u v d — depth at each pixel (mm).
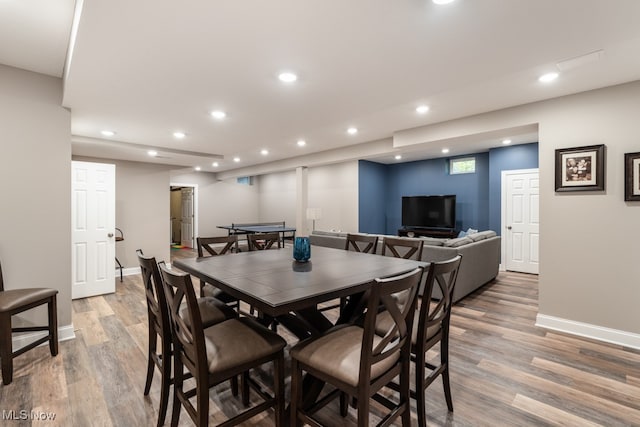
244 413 1443
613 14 1661
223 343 1485
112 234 4387
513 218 5848
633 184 2648
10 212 2613
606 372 2271
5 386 2078
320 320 2055
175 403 1583
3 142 2592
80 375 2219
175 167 6465
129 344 2734
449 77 2451
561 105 2988
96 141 4461
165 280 1499
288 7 1573
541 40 1924
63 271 2846
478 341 2791
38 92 2752
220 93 2748
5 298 2213
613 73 2486
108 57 2080
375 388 1313
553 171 3041
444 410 1857
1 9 1868
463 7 1589
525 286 4727
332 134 4473
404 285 1290
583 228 2898
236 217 9883
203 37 1851
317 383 1673
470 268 4074
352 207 7539
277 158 6711
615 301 2752
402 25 1746
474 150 6461
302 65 2234
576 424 1729
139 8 1562
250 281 1716
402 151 4855
